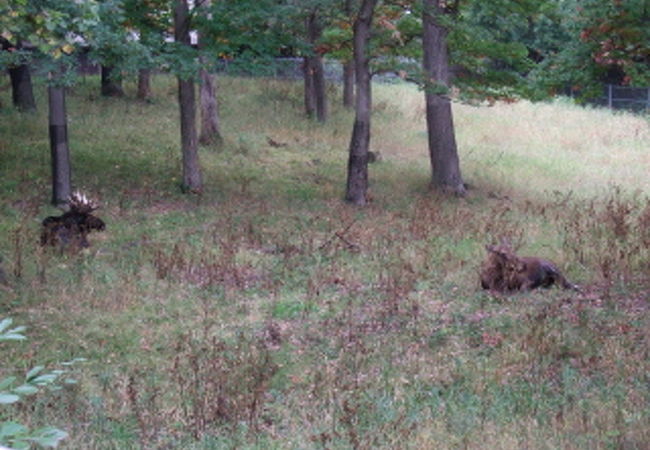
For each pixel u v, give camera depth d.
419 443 7.38
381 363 9.83
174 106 31.06
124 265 14.28
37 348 10.55
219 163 24.11
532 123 34.03
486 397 8.64
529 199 22.09
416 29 22.52
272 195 21.06
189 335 10.66
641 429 7.32
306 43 20.69
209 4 21.78
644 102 40.88
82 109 28.36
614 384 8.77
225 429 8.10
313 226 17.81
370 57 20.47
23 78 26.56
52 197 18.73
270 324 11.26
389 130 30.55
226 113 30.41
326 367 9.75
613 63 14.69
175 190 20.83
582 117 35.72
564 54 15.13
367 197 20.94
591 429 7.53
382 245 15.79
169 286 12.99
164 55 18.42
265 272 14.12
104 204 18.92
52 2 10.75
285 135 28.28
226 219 17.92
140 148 24.42
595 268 13.59
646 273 13.13
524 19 22.33
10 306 11.98
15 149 22.33
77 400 8.82
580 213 18.95
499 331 10.67
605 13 13.66
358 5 20.67
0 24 9.32
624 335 10.30
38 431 3.29
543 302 11.78
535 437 7.38
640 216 17.41
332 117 31.69
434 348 10.35
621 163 28.28
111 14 15.86
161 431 8.05
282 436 7.84
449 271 13.83
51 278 13.34
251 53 19.70
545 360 9.65
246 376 9.38
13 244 14.98
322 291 12.96
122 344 10.74
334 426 7.81
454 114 34.66
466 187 23.08
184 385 9.24
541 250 15.28
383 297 12.38
